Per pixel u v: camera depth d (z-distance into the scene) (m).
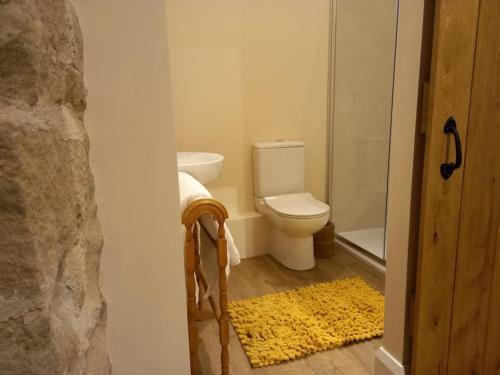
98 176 0.67
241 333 1.75
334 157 2.98
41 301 0.40
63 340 0.44
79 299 0.52
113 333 0.74
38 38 0.41
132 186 0.69
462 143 1.08
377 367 1.37
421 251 1.13
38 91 0.41
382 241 2.83
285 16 2.67
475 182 1.14
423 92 1.08
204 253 1.38
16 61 0.39
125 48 0.64
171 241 0.73
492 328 1.31
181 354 0.79
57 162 0.46
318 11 2.74
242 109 2.70
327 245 2.70
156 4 0.64
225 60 2.59
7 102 0.39
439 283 1.17
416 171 1.14
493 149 1.14
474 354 1.30
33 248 0.39
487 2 1.02
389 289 1.31
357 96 2.89
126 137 0.67
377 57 2.79
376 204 3.04
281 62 2.73
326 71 2.86
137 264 0.72
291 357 1.58
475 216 1.17
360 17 2.77
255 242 2.77
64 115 0.50
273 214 2.47
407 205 1.17
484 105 1.09
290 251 2.50
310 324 1.81
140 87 0.66
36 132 0.40
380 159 2.95
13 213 0.38
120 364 0.75
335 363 1.56
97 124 0.65
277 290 2.22
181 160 2.12
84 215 0.58
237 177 2.78
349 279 2.32
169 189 0.71
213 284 1.38
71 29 0.54
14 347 0.40
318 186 3.02
